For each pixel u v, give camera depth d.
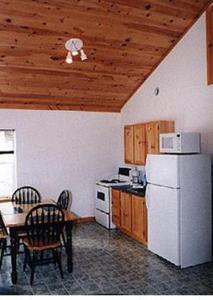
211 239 3.99
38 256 4.21
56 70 4.79
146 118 5.68
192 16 4.41
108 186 5.66
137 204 4.78
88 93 5.65
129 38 4.46
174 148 4.03
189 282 3.37
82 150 6.20
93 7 3.79
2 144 5.62
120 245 4.70
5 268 3.85
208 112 4.28
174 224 3.76
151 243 4.25
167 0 3.98
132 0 3.84
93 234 5.32
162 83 5.21
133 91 5.95
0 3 3.49
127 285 3.30
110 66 4.98
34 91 5.25
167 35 4.62
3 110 5.48
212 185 4.07
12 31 3.90
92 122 6.29
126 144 5.99
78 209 6.19
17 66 4.54
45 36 4.08
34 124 5.74
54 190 5.95
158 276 3.54
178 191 3.71
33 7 3.62
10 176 5.74
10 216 3.76
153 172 4.18
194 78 4.52
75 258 4.15
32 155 5.75
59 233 3.55
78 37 4.22
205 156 3.93
